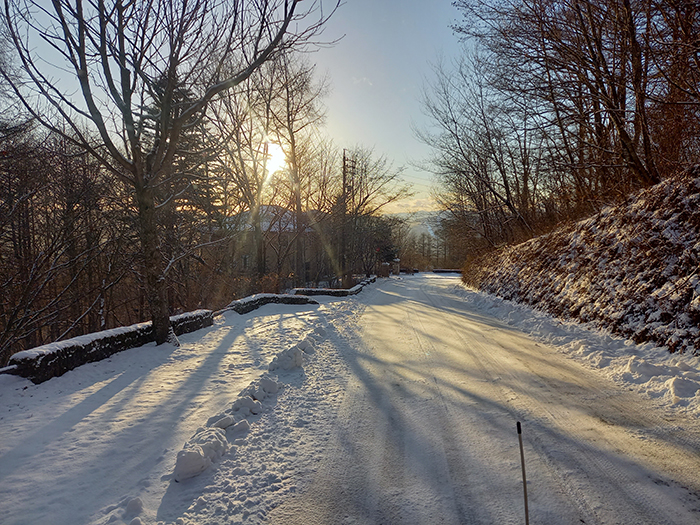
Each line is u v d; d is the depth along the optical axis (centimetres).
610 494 310
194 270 2214
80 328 2116
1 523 295
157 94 843
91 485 346
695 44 896
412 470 358
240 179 1931
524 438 409
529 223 2272
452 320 1237
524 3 1248
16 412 500
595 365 670
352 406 517
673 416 449
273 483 342
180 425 463
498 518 287
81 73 687
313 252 3809
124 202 1736
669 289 707
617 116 1130
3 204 1327
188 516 301
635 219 934
